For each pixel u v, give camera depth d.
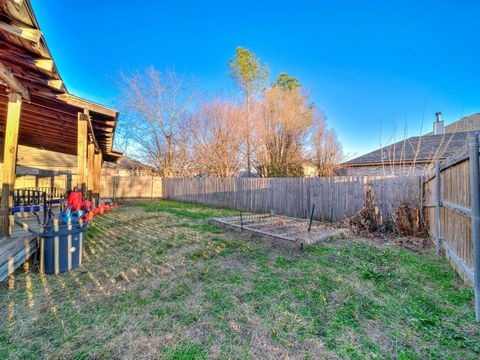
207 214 8.47
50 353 1.69
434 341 1.84
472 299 2.42
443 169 3.78
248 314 2.19
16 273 3.02
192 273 3.12
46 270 3.03
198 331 1.95
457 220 3.14
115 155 11.42
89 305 2.31
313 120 16.78
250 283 2.83
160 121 17.52
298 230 5.35
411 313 2.20
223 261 3.57
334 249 4.18
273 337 1.88
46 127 6.79
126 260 3.60
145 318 2.11
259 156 16.00
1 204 3.43
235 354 1.70
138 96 17.06
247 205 9.91
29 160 11.23
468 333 1.93
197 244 4.47
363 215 5.87
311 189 7.80
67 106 5.12
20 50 2.92
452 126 16.62
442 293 2.56
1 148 7.44
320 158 17.28
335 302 2.40
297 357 1.67
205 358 1.66
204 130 16.12
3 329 1.93
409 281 2.88
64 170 12.23
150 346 1.77
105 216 7.90
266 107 15.73
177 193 14.20
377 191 6.21
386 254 3.90
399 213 5.48
